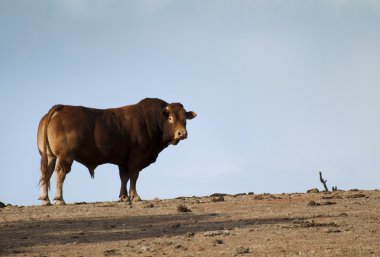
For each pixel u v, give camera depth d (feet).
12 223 225.76
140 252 173.47
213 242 184.44
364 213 239.30
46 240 194.90
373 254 163.02
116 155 306.96
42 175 291.38
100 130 301.63
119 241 191.62
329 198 284.20
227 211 249.96
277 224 216.54
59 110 297.12
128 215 241.76
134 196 310.45
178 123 316.60
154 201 291.17
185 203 276.00
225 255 166.71
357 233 195.00
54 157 296.51
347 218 226.99
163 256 167.43
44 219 233.96
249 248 175.32
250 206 262.06
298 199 282.36
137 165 311.47
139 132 310.65
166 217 236.22
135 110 313.73
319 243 179.73
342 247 172.76
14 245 187.62
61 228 215.51
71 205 279.28
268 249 173.27
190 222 225.76
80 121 297.53
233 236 195.42
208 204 269.85
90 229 213.25
